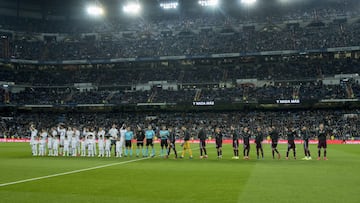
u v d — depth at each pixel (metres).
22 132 67.69
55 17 89.88
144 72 80.56
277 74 72.06
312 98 64.06
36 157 28.67
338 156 28.81
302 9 80.94
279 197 12.10
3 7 84.00
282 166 21.16
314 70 70.81
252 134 59.56
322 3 81.00
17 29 82.44
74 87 79.75
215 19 84.50
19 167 21.30
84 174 18.08
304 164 22.25
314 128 60.31
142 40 84.25
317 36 73.62
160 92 75.25
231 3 85.00
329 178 16.22
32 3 87.06
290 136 25.86
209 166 21.38
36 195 12.77
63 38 86.25
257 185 14.45
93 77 80.62
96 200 11.91
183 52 77.19
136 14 89.62
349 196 12.18
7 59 76.00
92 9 81.38
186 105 70.38
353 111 64.94
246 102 66.88
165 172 18.67
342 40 70.38
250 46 74.88
